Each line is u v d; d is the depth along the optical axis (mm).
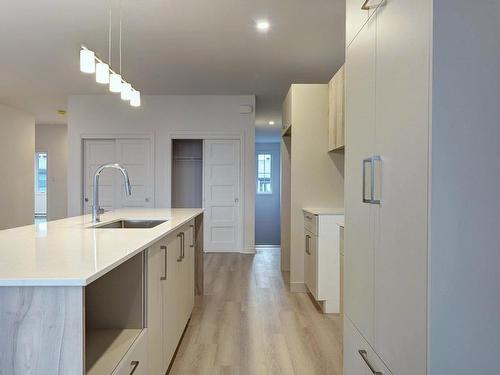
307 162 4445
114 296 1751
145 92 6648
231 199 6918
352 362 1787
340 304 3283
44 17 3727
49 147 10164
